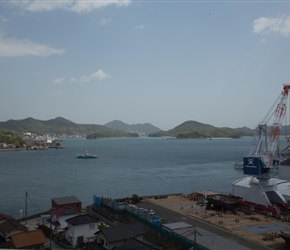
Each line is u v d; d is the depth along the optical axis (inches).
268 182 2202.3
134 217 1893.5
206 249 1339.8
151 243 1571.1
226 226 1758.1
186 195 2694.4
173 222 1841.8
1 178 4402.1
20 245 1381.6
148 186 3843.5
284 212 2034.9
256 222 1840.6
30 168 5590.6
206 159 7317.9
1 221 1676.9
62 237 1680.6
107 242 1384.1
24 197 3144.7
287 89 2529.5
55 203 2116.1
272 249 1396.4
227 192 3449.8
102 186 3818.9
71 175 4734.3
